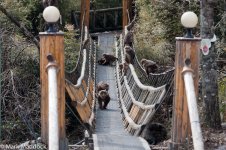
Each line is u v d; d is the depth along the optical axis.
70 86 15.55
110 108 22.56
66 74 16.98
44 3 11.91
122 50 30.66
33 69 22.03
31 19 30.72
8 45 21.20
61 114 10.76
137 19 35.97
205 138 13.41
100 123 19.72
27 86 21.20
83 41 28.80
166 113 21.22
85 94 19.59
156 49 29.00
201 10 14.25
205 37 14.13
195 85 10.80
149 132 19.67
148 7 31.00
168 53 28.66
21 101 20.45
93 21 44.44
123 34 35.25
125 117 19.22
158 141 19.67
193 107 9.76
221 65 22.17
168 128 20.02
